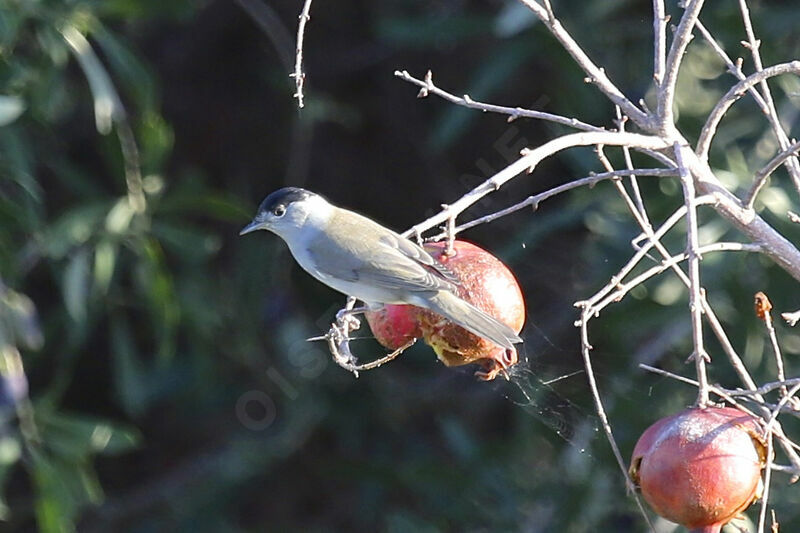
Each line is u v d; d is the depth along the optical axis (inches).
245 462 510.0
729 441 207.2
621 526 424.2
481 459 463.8
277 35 526.6
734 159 409.4
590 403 411.5
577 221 454.6
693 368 418.3
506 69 442.3
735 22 415.5
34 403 412.8
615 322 410.9
